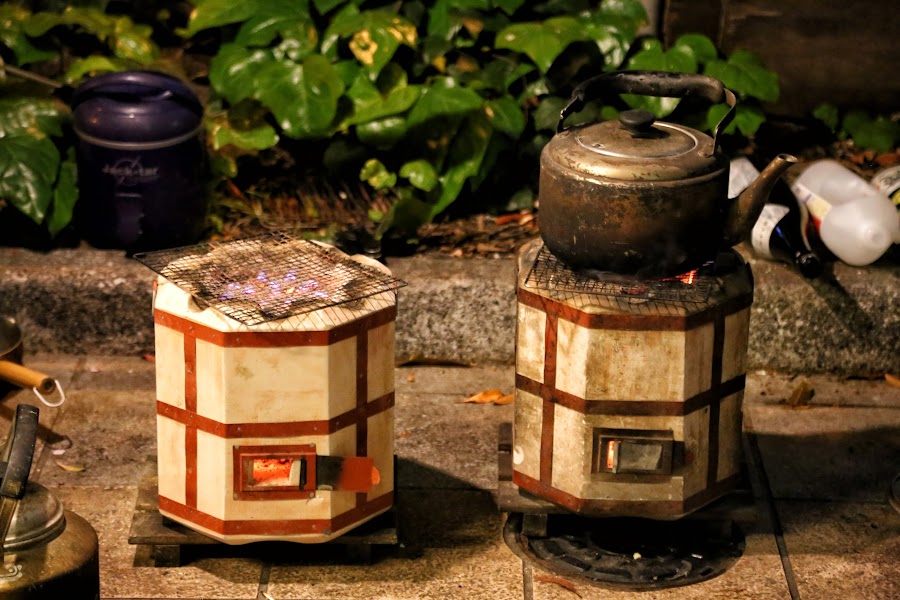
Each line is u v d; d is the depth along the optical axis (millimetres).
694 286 2869
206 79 3779
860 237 3350
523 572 2963
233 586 2926
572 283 2875
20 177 3445
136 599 2893
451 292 3412
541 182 2887
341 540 2934
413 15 3682
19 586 2639
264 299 2844
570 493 2930
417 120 3549
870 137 3738
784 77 3752
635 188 2781
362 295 2865
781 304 3391
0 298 3410
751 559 2992
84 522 2770
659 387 2859
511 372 3453
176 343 2838
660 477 2902
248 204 3615
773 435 3281
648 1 3711
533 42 3576
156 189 3420
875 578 2963
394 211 3520
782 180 3492
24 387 3021
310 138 3549
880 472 3195
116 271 3418
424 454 3225
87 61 3672
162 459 2912
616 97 3613
